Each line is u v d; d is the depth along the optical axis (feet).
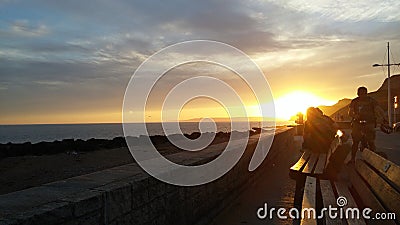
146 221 12.50
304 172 21.94
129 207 11.51
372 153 18.69
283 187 26.48
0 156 61.00
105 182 11.69
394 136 81.20
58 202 9.22
